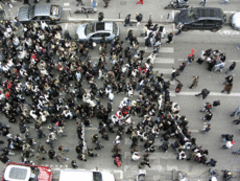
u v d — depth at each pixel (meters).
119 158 17.34
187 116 19.84
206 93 19.41
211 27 23.09
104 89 19.52
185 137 17.11
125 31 23.48
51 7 23.08
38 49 20.11
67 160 18.00
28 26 21.38
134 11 24.55
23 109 17.97
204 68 21.91
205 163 17.66
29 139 17.53
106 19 24.02
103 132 17.44
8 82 18.64
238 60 22.23
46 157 18.00
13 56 20.75
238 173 17.69
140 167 17.52
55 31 21.09
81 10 23.94
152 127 18.09
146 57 22.23
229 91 20.31
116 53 20.66
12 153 18.05
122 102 18.75
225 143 18.77
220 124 19.55
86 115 17.72
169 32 23.53
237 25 23.17
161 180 17.42
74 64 19.06
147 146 16.98
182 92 20.77
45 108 18.06
